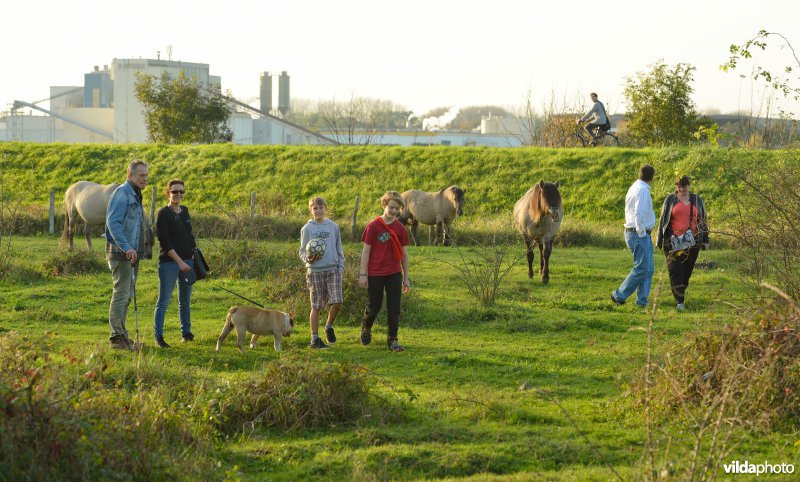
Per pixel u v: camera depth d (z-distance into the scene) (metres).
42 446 5.37
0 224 19.89
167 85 49.88
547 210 15.69
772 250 9.91
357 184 34.34
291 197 33.84
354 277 12.93
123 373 8.40
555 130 41.09
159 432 6.43
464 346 11.09
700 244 13.40
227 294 14.66
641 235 13.59
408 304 13.14
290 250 17.31
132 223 9.98
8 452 5.25
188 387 8.06
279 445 6.91
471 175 34.12
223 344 10.93
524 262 19.23
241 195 34.09
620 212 30.88
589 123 37.53
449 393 8.47
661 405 7.41
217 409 7.43
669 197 13.63
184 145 38.50
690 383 7.42
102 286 15.48
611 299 14.51
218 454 6.66
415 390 8.71
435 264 18.64
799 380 7.18
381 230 10.80
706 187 27.75
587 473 6.10
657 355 8.56
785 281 9.58
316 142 68.81
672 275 13.66
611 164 33.25
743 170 11.28
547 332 12.08
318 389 7.63
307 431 7.34
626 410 7.74
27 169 37.06
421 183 34.06
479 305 13.77
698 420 6.73
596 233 24.83
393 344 10.76
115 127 70.75
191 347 10.66
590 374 9.46
